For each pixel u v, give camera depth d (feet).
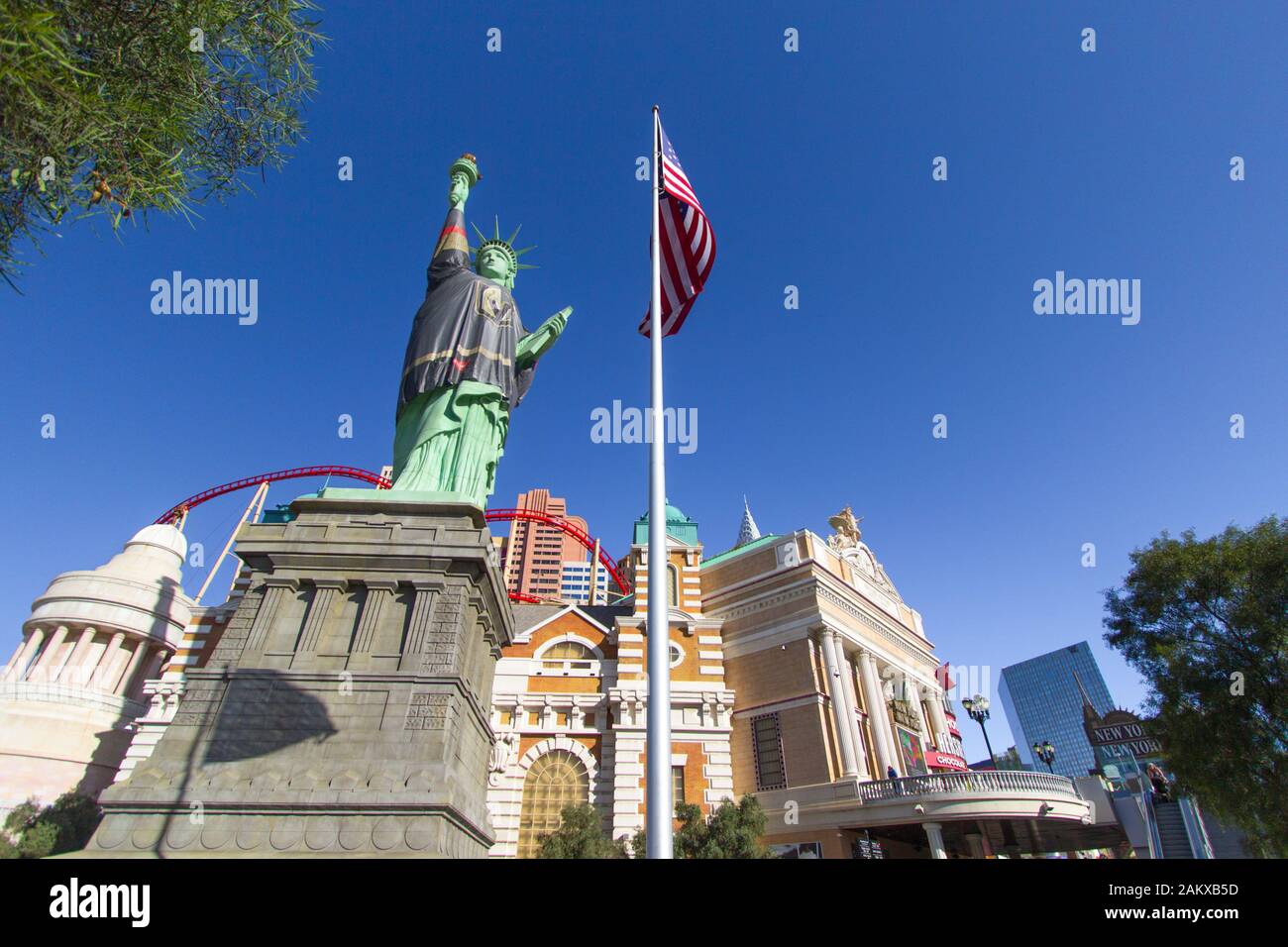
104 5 32.42
